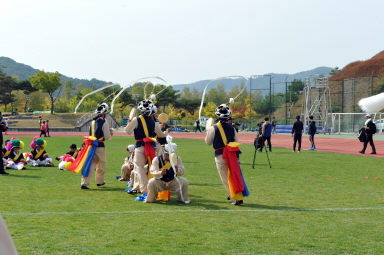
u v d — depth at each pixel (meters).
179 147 23.86
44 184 9.80
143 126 8.50
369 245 4.91
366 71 112.56
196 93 148.00
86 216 6.36
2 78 102.31
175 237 5.20
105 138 9.50
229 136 7.78
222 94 135.25
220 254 4.50
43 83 86.19
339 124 43.53
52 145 25.06
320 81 47.84
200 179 10.80
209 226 5.81
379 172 12.36
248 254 4.51
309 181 10.48
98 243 4.87
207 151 20.67
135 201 7.78
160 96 89.19
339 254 4.54
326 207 7.26
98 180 9.65
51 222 5.89
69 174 11.76
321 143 27.81
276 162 15.35
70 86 153.25
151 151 8.39
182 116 95.00
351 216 6.54
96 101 82.06
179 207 7.24
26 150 20.33
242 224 5.95
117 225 5.79
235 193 7.41
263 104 84.44
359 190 9.11
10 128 62.84
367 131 19.23
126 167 10.62
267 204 7.55
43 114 79.81
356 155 18.50
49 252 4.48
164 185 7.65
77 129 63.72
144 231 5.48
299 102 65.38
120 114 78.12
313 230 5.63
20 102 129.00
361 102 6.91
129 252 4.54
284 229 5.68
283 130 47.44
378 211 6.92
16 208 6.86
